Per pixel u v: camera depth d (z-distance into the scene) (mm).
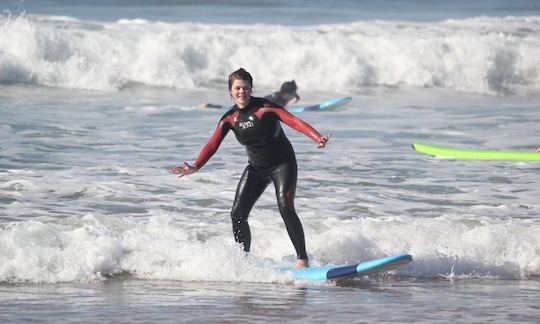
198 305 21453
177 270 25094
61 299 21891
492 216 32750
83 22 81250
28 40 67938
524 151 46406
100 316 20047
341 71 75938
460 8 110062
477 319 20422
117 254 25594
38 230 26719
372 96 72312
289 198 25516
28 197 33125
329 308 21391
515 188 37938
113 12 92562
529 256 27625
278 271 25109
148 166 39625
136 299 22078
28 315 19984
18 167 38188
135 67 70312
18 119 51188
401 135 50781
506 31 92312
